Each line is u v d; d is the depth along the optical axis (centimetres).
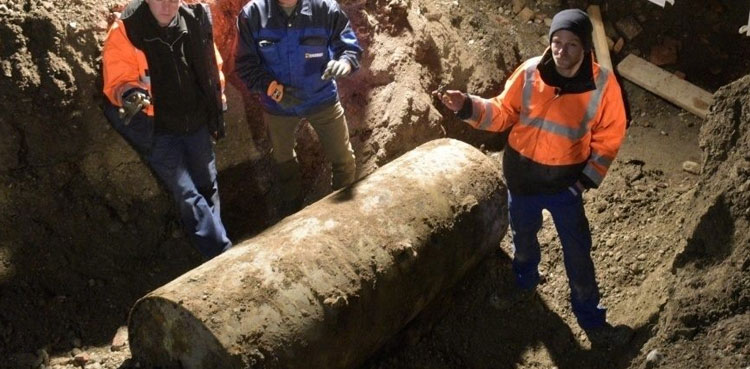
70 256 489
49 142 472
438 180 458
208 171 479
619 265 511
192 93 448
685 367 393
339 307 397
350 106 545
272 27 434
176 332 386
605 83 391
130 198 506
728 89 458
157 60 429
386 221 430
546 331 486
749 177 425
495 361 475
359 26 561
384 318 427
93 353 455
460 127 590
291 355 382
